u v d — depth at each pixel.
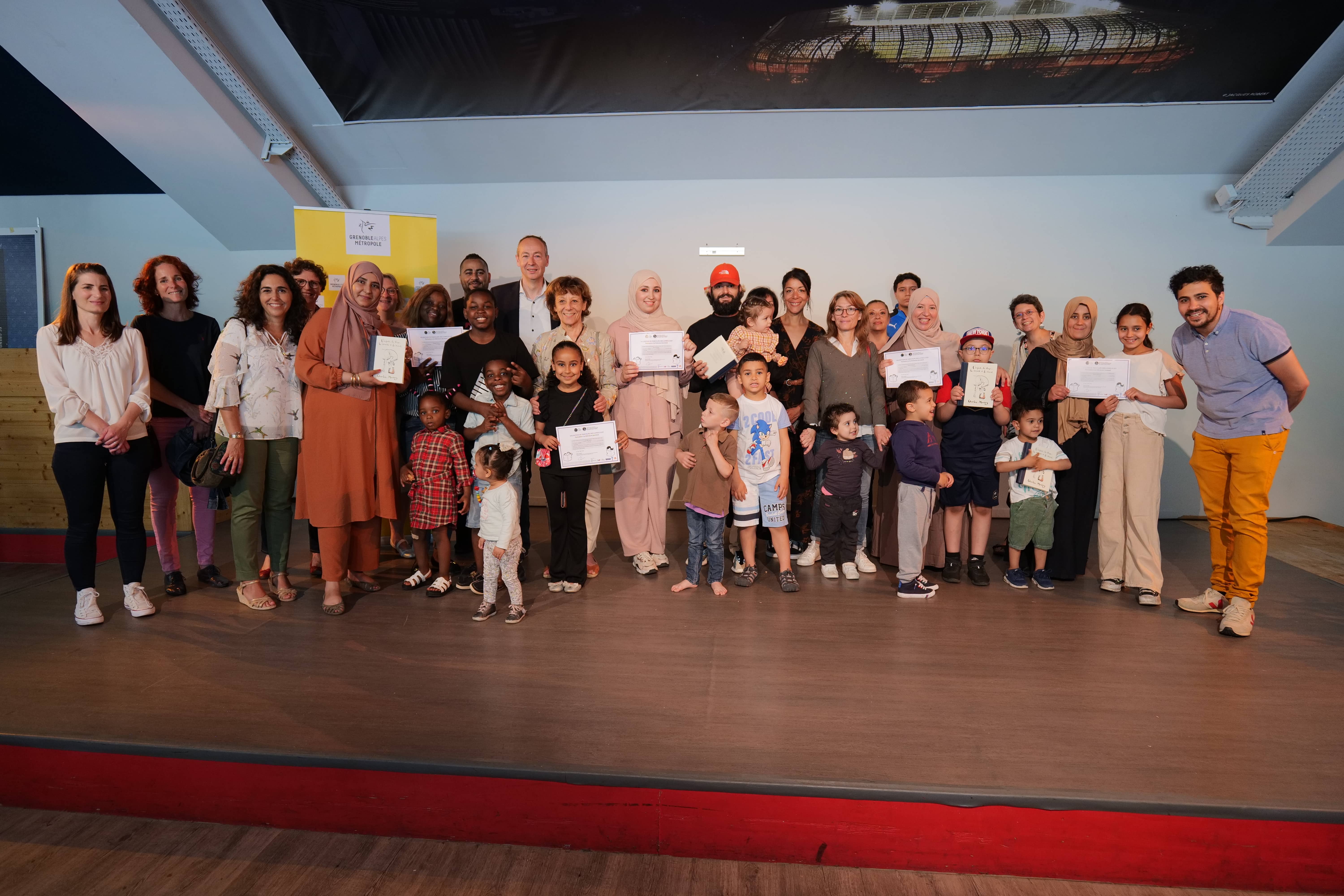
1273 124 4.81
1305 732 2.32
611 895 1.92
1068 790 1.99
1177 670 2.79
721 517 3.62
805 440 3.92
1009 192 5.45
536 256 4.25
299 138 5.14
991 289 5.52
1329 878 1.94
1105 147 5.08
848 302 3.88
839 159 5.30
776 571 4.11
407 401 3.99
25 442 4.61
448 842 2.13
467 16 4.26
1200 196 5.34
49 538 4.50
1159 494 3.61
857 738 2.26
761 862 2.06
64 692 2.55
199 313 4.02
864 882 1.99
